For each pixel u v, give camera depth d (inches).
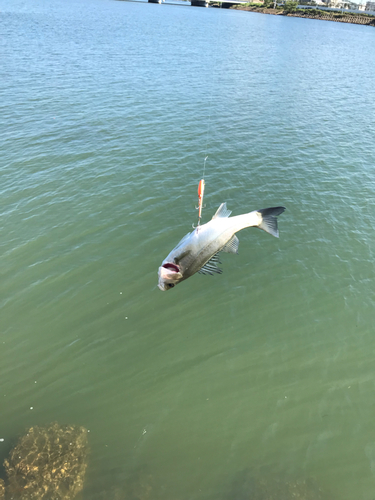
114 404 384.2
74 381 403.2
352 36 3378.4
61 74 1341.0
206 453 346.6
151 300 488.1
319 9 5595.5
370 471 335.3
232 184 713.0
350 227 618.8
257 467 337.7
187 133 922.7
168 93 1221.7
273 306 484.7
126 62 1595.7
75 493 318.3
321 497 317.7
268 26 3580.2
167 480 327.9
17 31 2144.4
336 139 952.9
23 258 534.9
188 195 673.0
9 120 936.9
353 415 375.2
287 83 1464.1
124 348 435.8
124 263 533.6
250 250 566.6
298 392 394.3
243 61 1808.6
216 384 402.0
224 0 6323.8
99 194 665.0
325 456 345.1
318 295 498.9
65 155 783.7
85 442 351.6
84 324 458.3
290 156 840.9
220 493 319.6
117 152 805.2
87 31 2384.4
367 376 407.5
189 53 1905.8
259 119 1053.8
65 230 584.4
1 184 681.6
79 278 510.9
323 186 728.3
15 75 1286.9
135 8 4690.0
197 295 498.3
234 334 452.1
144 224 601.3
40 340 439.5
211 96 1224.8
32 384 398.0
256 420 371.9
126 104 1093.8
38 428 356.5
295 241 584.1
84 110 1027.3
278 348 436.5
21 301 478.9
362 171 794.2
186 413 377.1
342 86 1476.4
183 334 451.8
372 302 489.1
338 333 452.4
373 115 1151.6
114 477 328.8
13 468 328.2
